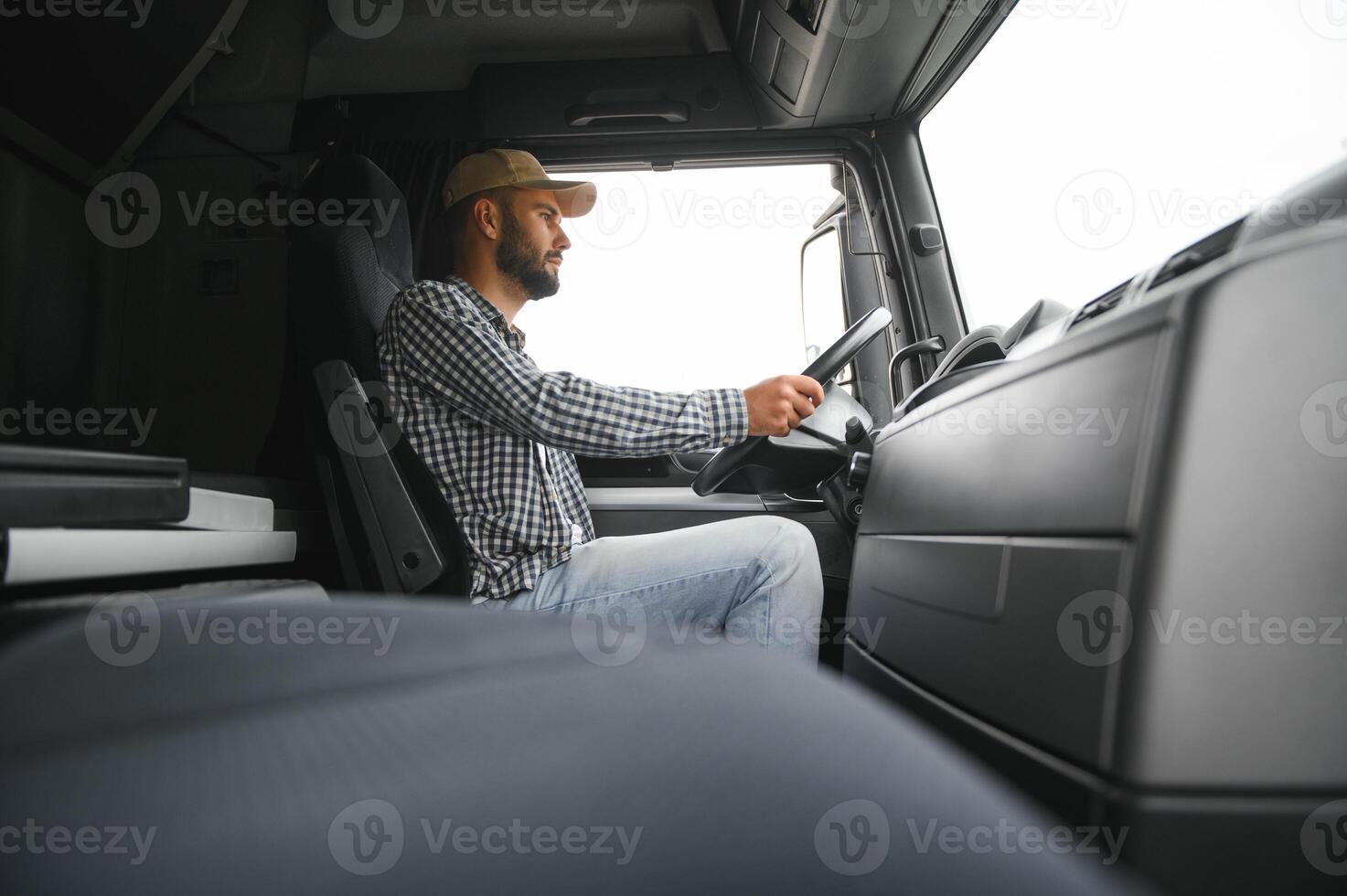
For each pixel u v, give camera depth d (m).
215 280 2.31
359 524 1.19
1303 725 0.45
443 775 0.13
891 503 0.93
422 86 2.28
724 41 2.19
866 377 2.11
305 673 0.17
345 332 1.25
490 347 1.19
